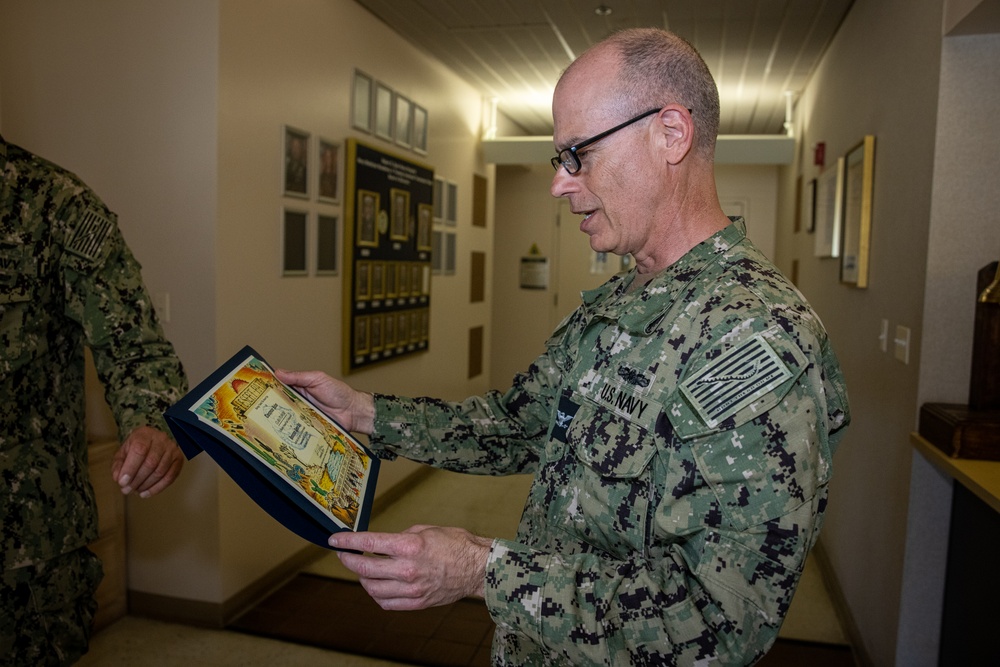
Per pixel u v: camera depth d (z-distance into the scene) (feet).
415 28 12.42
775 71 14.56
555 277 23.62
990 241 6.38
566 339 3.85
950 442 5.77
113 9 8.35
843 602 9.37
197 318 8.32
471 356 17.33
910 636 6.75
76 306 4.31
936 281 6.51
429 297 14.34
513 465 4.09
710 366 2.66
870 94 9.25
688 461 2.61
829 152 12.40
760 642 2.48
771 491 2.50
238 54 8.42
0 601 3.96
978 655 5.72
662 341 2.89
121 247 4.52
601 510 2.93
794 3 10.81
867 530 8.43
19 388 4.09
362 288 11.57
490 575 2.67
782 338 2.63
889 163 8.09
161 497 8.70
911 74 7.31
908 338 7.02
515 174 23.71
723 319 2.74
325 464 3.32
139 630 8.55
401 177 12.78
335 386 3.95
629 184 3.07
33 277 4.11
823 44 12.66
